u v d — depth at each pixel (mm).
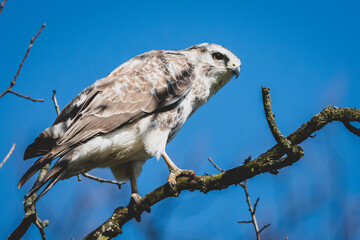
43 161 8336
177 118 9828
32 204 7836
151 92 9539
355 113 6664
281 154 6961
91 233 8203
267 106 6773
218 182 7539
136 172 9625
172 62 10164
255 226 8141
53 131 9305
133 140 9164
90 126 8914
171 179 8367
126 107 9242
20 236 8281
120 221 8258
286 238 8078
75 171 8898
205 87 10594
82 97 9547
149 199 8148
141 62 10031
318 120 6750
